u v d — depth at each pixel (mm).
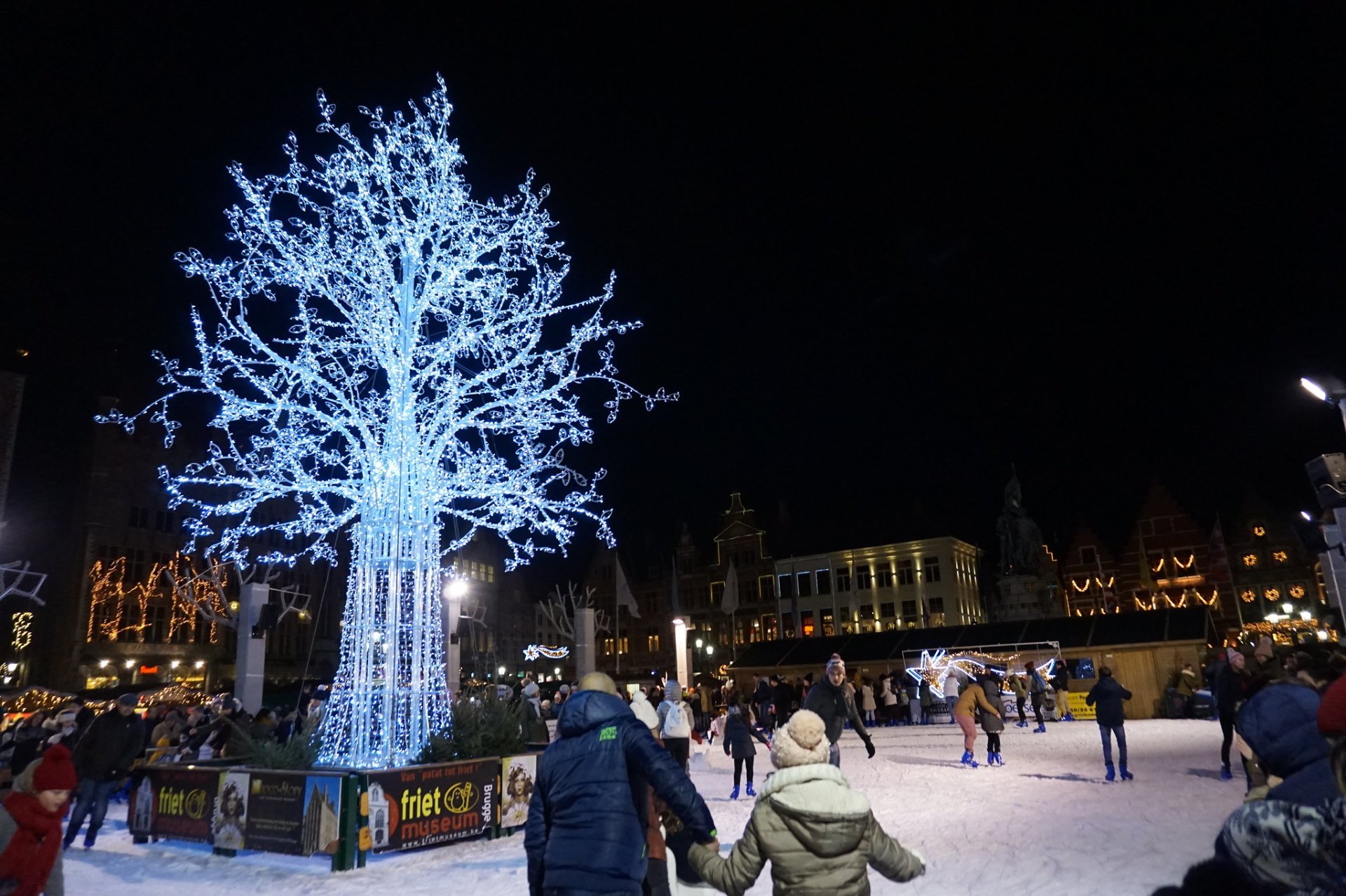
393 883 8570
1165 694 26375
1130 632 29125
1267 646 10320
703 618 70625
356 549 12328
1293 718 2770
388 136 12734
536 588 76938
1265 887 2111
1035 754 17812
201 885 8734
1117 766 14875
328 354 13164
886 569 65250
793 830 3605
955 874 7652
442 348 12945
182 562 53312
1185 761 15195
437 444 12898
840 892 3535
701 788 15148
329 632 63000
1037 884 7168
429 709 11930
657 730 13312
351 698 11812
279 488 12766
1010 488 43125
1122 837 8891
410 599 12250
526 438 14594
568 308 13844
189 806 10508
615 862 3598
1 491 43500
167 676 51094
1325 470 13000
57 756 4328
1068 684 28281
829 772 3713
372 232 12430
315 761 11344
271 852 9703
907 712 30781
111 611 49031
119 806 15586
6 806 4227
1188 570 60344
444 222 12906
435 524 12852
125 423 17203
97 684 47531
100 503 49688
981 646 31078
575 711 3988
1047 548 65438
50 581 49469
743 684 36531
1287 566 57375
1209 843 8383
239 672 20328
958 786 13492
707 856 3812
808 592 67125
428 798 10039
